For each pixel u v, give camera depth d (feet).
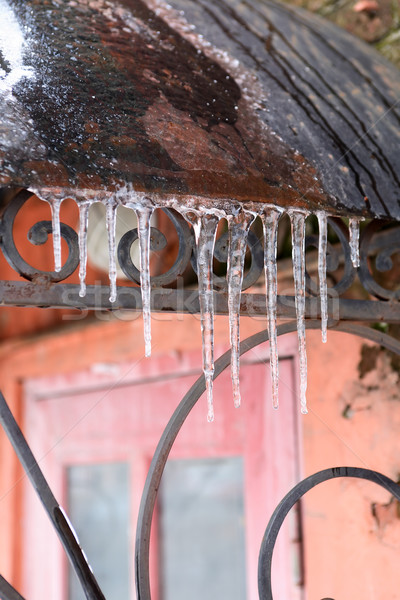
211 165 4.37
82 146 4.17
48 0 4.95
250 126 4.68
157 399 6.87
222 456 6.43
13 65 4.39
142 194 4.19
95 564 7.46
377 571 5.38
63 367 8.02
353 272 4.87
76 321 7.71
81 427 7.79
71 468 7.95
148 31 5.04
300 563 5.76
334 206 4.56
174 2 5.44
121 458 7.27
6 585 4.13
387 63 5.76
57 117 4.23
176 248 6.50
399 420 5.34
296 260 4.54
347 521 5.54
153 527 6.84
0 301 4.28
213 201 4.32
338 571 5.57
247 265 6.02
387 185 4.77
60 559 7.86
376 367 5.48
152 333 6.88
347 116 5.06
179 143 4.39
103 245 6.32
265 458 6.11
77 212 7.58
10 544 8.34
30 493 8.39
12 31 4.62
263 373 6.15
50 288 4.35
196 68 4.91
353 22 6.07
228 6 5.69
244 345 4.62
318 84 5.21
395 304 4.96
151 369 6.93
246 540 6.24
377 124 5.08
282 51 5.38
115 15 5.05
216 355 6.36
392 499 5.35
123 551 7.16
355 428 5.55
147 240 4.26
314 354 5.80
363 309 4.90
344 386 5.62
